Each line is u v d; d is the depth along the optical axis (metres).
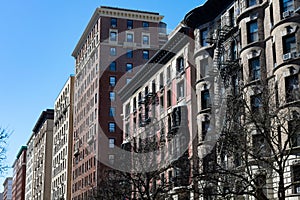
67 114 114.94
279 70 36.94
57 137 126.50
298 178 32.75
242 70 41.59
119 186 44.62
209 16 50.47
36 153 157.25
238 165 34.22
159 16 97.69
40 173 142.50
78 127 104.75
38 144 154.25
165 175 45.88
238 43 44.03
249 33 41.81
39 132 153.50
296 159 32.75
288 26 37.22
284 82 36.28
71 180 107.31
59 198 112.19
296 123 26.41
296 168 33.28
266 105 27.80
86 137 96.31
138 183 40.34
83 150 98.12
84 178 94.81
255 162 30.80
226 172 27.38
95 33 97.62
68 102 115.06
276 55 37.84
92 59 97.62
